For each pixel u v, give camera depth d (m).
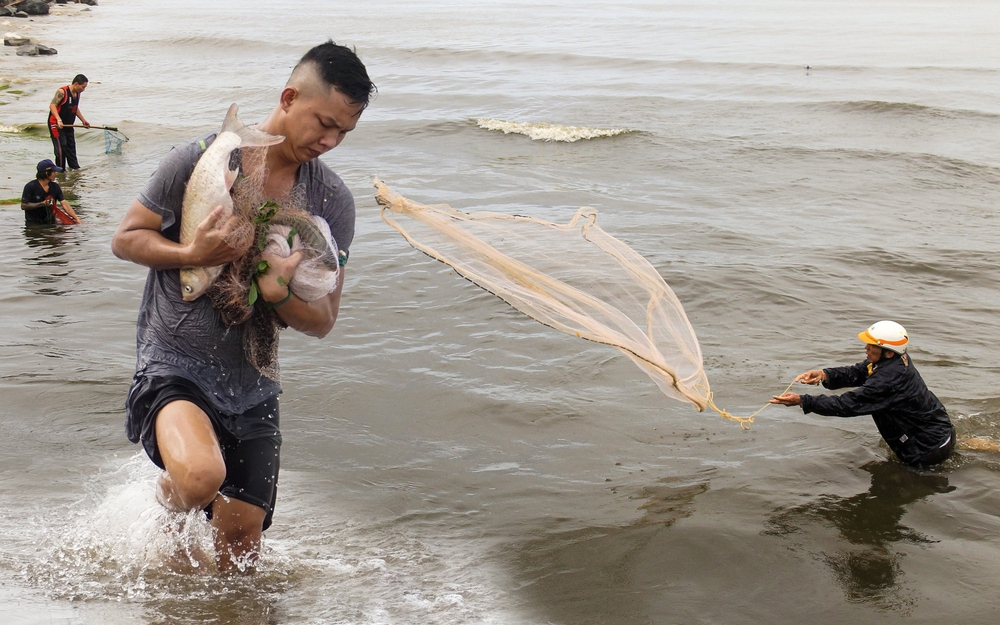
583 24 54.81
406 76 27.72
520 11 68.94
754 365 6.98
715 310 8.20
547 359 7.01
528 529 4.59
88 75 28.88
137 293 8.55
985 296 8.85
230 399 3.44
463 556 4.30
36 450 5.25
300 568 4.06
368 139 17.25
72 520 4.35
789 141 17.39
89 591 3.67
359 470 5.25
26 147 17.61
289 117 3.15
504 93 23.81
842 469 5.39
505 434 5.80
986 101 22.77
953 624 3.81
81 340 7.23
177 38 41.41
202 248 3.02
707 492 5.05
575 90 24.66
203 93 24.97
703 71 29.86
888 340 5.46
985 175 14.76
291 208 3.26
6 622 3.35
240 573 3.80
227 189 3.06
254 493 3.58
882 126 19.23
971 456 5.55
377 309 8.09
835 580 4.17
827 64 32.12
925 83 26.94
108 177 14.98
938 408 5.41
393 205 4.22
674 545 4.44
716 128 18.83
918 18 67.19
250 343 3.39
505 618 3.75
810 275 9.18
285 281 3.22
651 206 12.44
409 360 6.97
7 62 32.34
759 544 4.48
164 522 3.86
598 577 4.13
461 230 4.29
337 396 6.28
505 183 13.77
